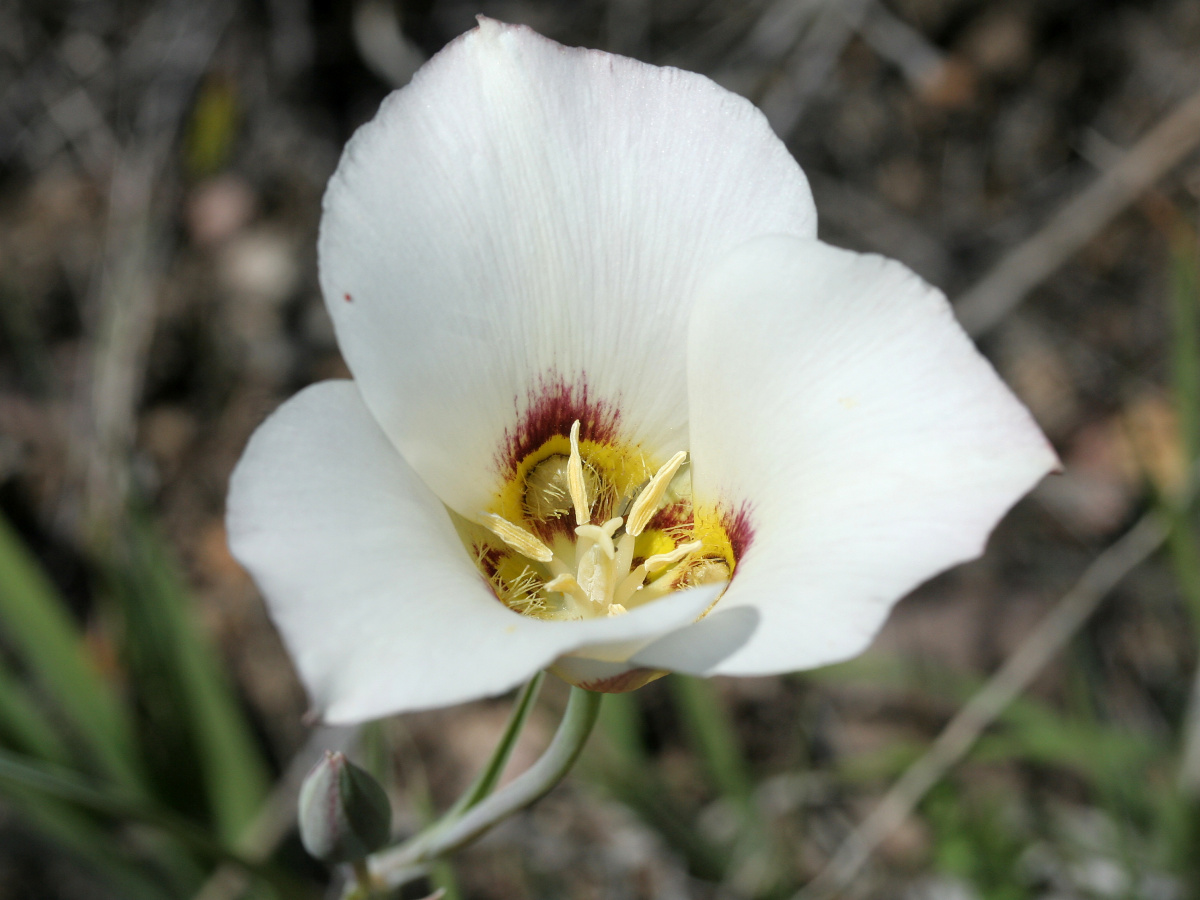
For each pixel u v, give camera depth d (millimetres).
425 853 111
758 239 95
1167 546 171
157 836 163
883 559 81
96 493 192
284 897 127
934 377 87
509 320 101
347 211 92
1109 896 167
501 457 104
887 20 233
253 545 78
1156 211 233
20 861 178
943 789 171
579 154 100
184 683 165
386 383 92
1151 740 171
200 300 244
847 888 183
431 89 96
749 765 203
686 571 107
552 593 112
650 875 184
